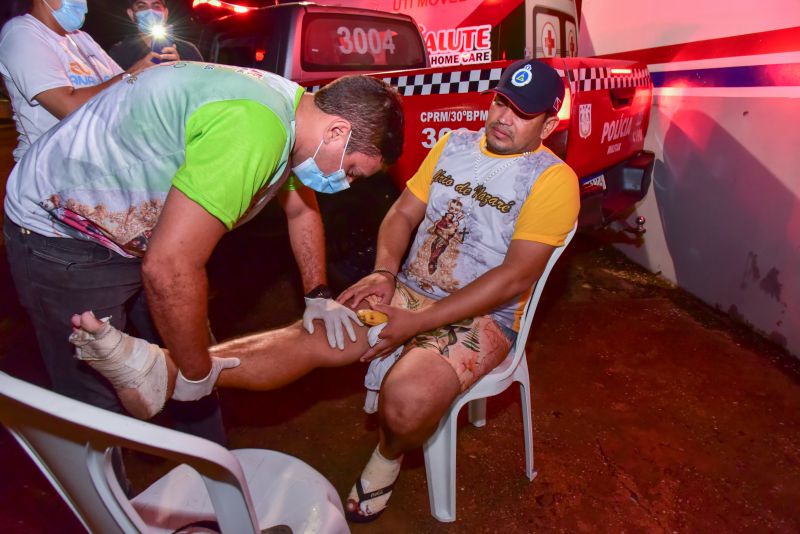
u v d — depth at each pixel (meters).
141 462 2.22
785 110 2.89
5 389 0.78
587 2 4.55
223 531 0.96
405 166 3.03
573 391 2.73
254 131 1.14
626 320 3.41
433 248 2.03
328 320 1.78
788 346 3.03
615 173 3.26
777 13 2.89
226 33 3.95
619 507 2.06
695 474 2.22
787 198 2.94
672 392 2.73
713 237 3.48
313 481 1.32
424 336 1.85
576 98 2.58
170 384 1.36
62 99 1.70
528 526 1.97
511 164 1.91
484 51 4.25
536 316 3.46
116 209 1.36
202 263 1.15
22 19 1.72
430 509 2.02
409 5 4.64
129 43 2.63
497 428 2.47
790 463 2.29
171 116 1.22
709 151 3.43
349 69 3.83
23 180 1.42
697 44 3.43
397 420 1.70
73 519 1.93
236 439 2.38
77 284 1.51
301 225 1.85
